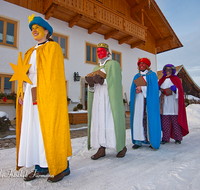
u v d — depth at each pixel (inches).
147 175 74.9
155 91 127.3
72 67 354.0
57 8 305.1
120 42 453.4
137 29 437.7
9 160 103.3
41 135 67.4
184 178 70.7
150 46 565.0
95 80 98.5
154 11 480.7
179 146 136.3
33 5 305.7
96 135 105.1
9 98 259.6
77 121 276.2
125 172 79.4
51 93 67.2
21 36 287.4
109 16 369.4
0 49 266.8
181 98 147.6
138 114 131.2
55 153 65.2
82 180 70.6
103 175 76.0
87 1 326.3
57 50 71.6
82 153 118.6
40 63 70.6
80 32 372.2
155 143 121.4
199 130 218.7
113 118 101.1
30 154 67.9
